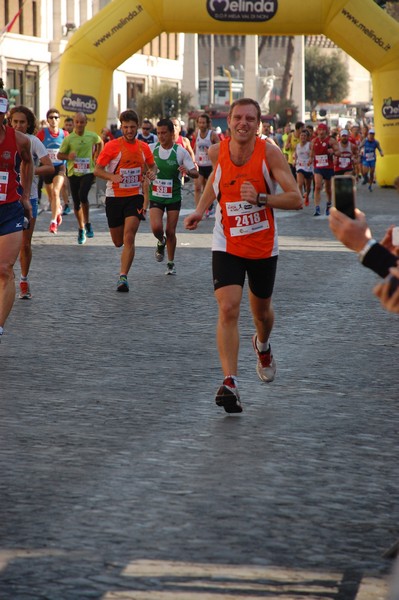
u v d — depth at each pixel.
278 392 10.48
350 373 11.42
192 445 8.42
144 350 12.58
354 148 56.12
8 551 6.03
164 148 19.58
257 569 5.79
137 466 7.79
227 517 6.66
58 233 28.44
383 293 3.97
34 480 7.42
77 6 92.00
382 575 5.73
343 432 8.91
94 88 45.97
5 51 81.06
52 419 9.22
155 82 107.06
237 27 44.91
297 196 9.67
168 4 44.69
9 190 12.02
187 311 15.62
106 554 6.00
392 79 47.34
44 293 17.30
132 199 17.78
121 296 17.11
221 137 42.12
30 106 85.50
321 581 5.64
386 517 6.73
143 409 9.66
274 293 17.44
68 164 25.61
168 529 6.43
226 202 9.84
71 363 11.77
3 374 11.12
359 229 4.15
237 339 9.59
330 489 7.31
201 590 5.48
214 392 10.45
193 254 23.48
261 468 7.79
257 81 134.75
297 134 44.72
